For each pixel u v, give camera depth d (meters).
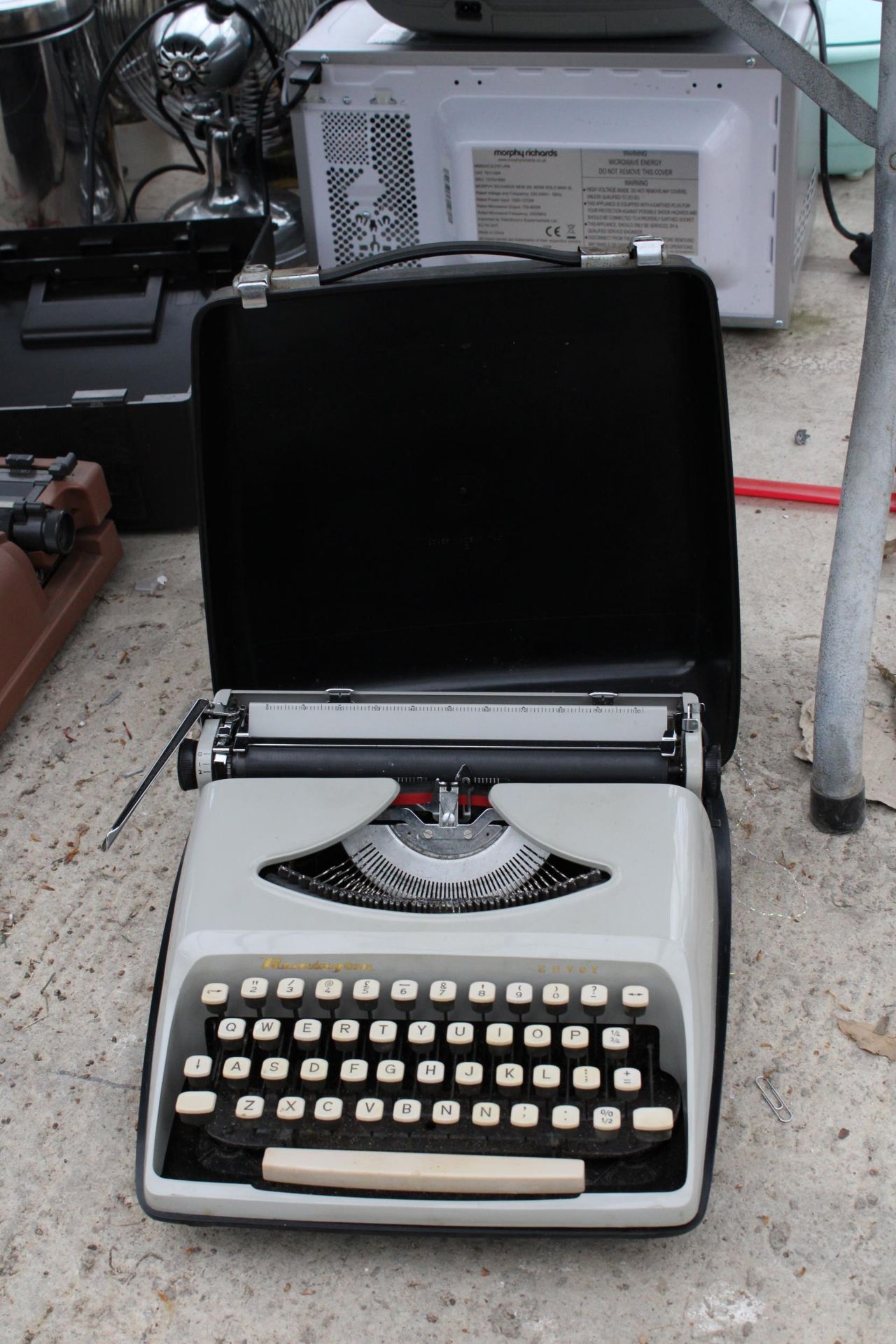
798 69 1.68
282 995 1.60
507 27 3.17
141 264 3.15
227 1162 1.60
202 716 1.88
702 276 1.72
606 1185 1.55
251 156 4.05
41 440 3.00
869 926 2.09
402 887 1.79
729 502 1.91
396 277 1.74
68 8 3.86
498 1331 1.61
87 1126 1.89
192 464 3.04
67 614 2.84
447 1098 1.61
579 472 2.00
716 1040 1.69
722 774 2.13
